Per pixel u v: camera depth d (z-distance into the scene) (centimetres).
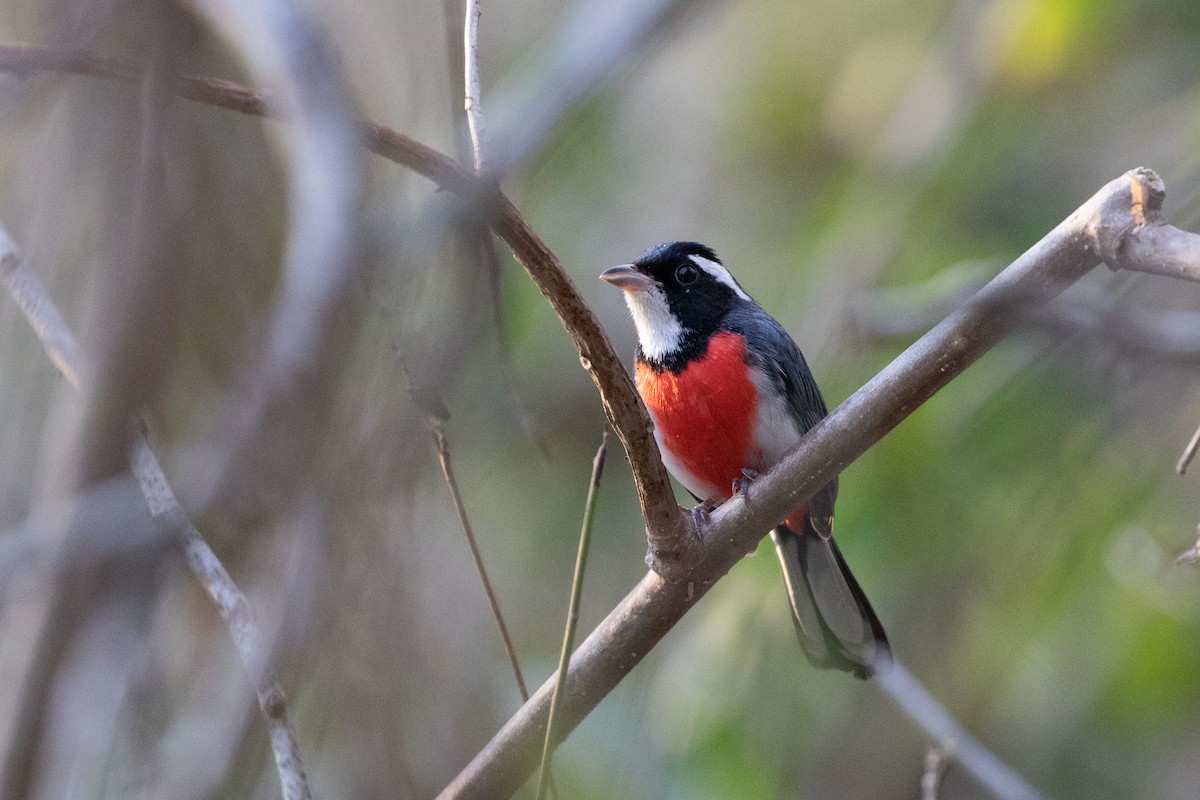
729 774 1077
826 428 676
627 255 1392
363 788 791
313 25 680
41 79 861
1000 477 1090
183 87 661
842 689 1109
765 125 1467
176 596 830
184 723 790
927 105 1268
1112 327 1000
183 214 829
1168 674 1090
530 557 1278
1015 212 1194
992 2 1229
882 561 1116
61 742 718
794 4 1501
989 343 642
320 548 680
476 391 1113
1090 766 1133
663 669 1154
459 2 870
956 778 1119
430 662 886
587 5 1134
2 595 684
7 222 886
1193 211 1046
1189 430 1073
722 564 689
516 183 1088
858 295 1124
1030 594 1087
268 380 609
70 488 710
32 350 875
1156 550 1059
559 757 1127
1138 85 1202
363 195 622
